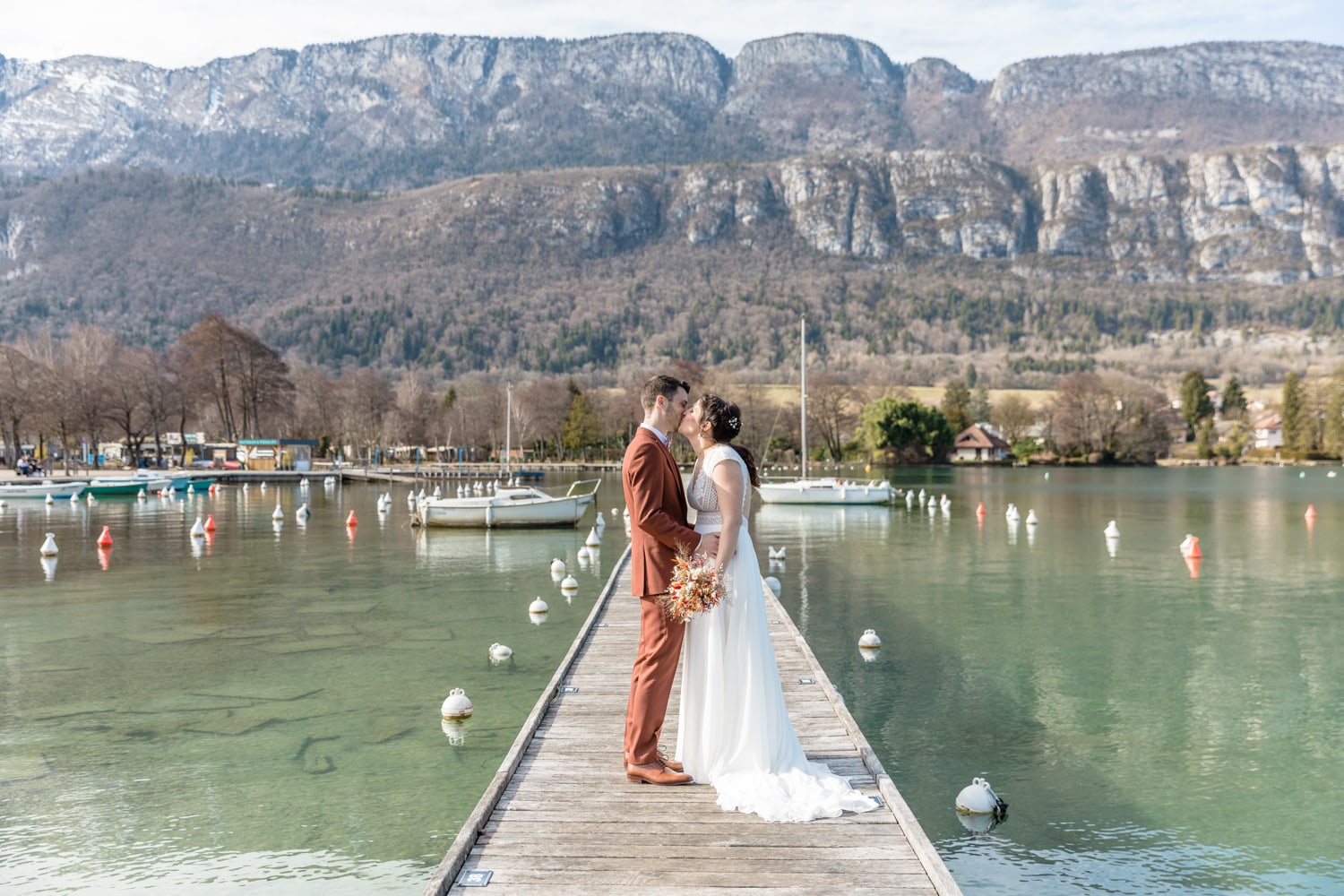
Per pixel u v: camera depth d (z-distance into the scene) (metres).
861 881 4.93
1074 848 7.39
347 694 11.60
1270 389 192.88
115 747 9.62
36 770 8.98
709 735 6.25
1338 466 123.31
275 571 23.41
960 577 22.39
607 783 6.37
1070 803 8.23
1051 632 15.66
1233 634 15.41
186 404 95.38
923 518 41.84
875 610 17.72
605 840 5.45
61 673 12.68
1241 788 8.59
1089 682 12.30
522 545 29.88
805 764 6.44
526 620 16.61
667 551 6.22
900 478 90.81
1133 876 6.93
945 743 9.82
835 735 7.45
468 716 10.60
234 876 6.88
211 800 8.27
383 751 9.52
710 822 5.70
